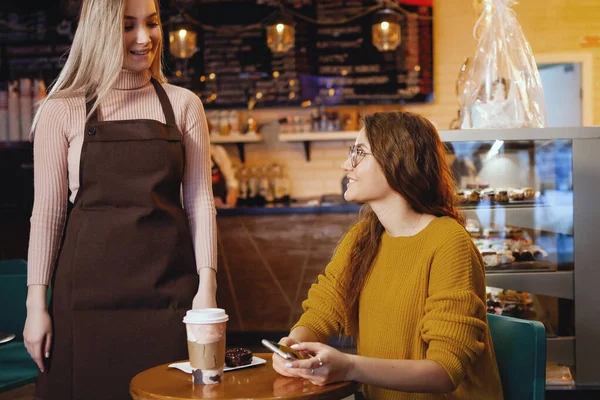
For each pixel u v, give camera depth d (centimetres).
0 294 311
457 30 708
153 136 207
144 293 203
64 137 208
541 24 696
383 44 612
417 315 179
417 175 183
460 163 321
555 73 720
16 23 701
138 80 216
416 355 178
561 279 316
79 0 696
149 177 206
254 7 707
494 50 333
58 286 204
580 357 315
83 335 203
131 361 203
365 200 189
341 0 700
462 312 170
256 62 711
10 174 657
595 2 689
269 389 152
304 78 709
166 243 205
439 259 177
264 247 562
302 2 704
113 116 212
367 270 192
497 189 320
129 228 202
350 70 705
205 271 212
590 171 313
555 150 316
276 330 562
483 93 332
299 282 561
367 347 187
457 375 164
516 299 324
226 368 170
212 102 715
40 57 702
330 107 726
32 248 206
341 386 154
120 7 205
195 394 150
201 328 157
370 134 187
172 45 602
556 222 318
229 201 669
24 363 279
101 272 202
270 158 736
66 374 204
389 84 703
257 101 713
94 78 208
